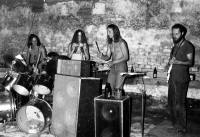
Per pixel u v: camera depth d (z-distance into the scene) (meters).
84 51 5.46
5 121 3.54
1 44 7.09
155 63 5.62
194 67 5.25
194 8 5.21
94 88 2.94
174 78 3.43
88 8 6.12
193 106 5.02
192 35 5.25
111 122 2.74
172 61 3.44
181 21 5.33
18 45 6.90
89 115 2.92
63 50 6.44
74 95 2.86
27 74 3.68
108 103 2.73
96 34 6.09
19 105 4.16
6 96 3.59
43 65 4.87
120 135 2.71
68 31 6.37
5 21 7.01
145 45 5.68
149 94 5.39
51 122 3.29
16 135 3.32
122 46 3.89
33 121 3.55
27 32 6.79
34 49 5.77
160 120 4.24
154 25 5.57
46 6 6.54
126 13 5.78
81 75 2.91
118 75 3.86
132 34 5.77
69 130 2.94
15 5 6.88
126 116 2.83
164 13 5.45
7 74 3.83
